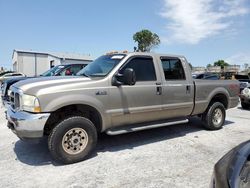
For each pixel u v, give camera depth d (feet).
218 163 7.39
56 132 13.51
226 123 25.04
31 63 135.03
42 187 11.43
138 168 13.46
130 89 15.96
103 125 15.30
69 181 11.99
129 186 11.48
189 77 19.44
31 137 13.10
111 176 12.50
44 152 15.98
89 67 17.63
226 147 17.08
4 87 27.71
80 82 14.43
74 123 13.89
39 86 13.60
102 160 14.58
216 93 21.38
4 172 13.05
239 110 35.04
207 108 21.35
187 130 21.71
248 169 6.31
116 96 15.40
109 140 18.52
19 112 13.60
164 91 17.63
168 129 21.93
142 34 136.98
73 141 14.01
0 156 15.31
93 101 14.49
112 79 15.35
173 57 18.71
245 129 22.43
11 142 18.10
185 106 19.07
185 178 12.28
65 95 13.65
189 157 15.10
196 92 19.75
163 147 16.99
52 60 135.03
